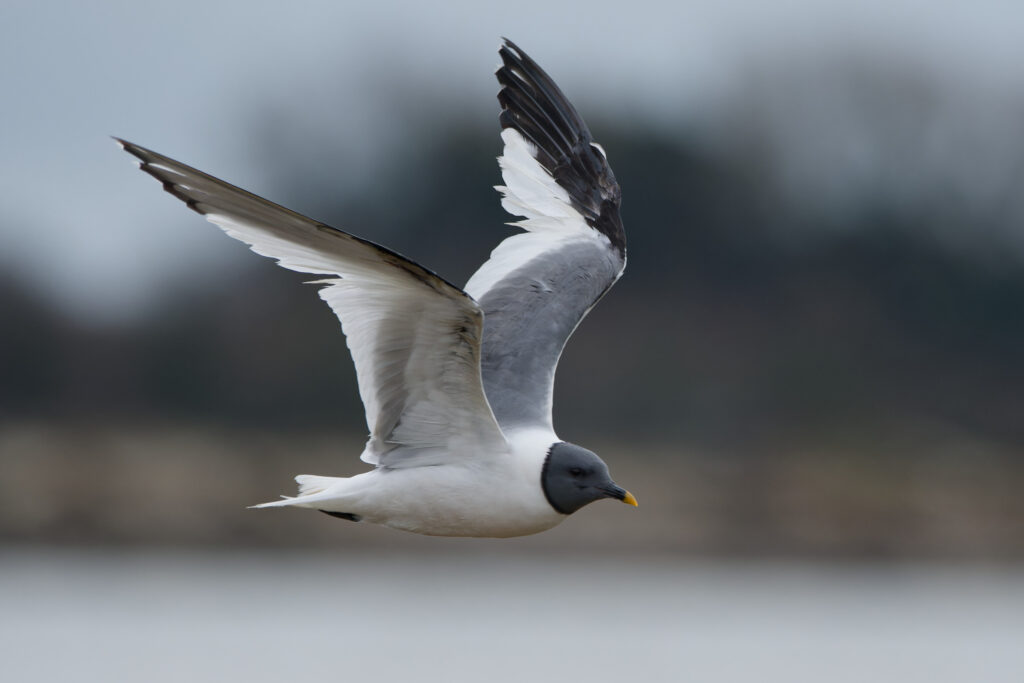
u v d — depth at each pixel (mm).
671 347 37125
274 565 23906
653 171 40875
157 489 27484
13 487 27156
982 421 36562
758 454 31594
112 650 16984
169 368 35188
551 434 7879
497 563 24734
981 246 40219
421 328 7125
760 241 40500
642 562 24938
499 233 40031
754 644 17875
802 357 37625
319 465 30641
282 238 6762
